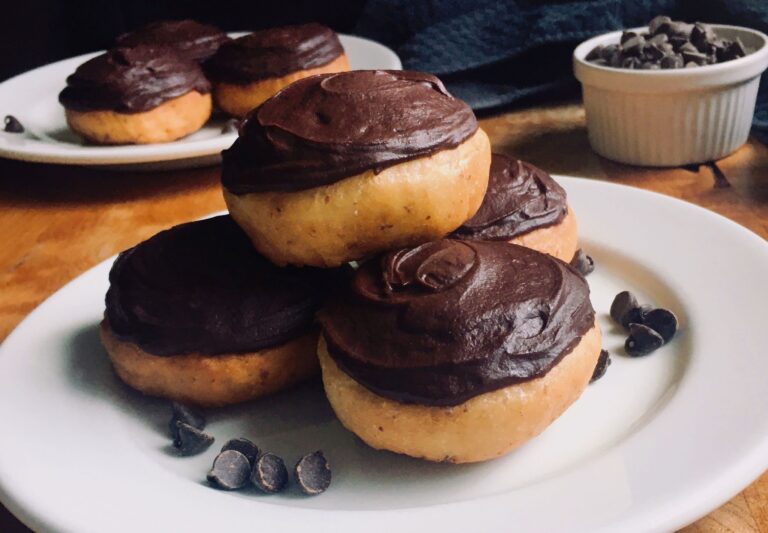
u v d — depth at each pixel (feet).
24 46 2.25
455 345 0.76
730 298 0.94
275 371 0.89
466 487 0.77
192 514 0.72
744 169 1.39
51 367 0.93
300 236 0.84
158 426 0.87
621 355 0.92
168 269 0.91
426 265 0.81
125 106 1.48
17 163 1.60
